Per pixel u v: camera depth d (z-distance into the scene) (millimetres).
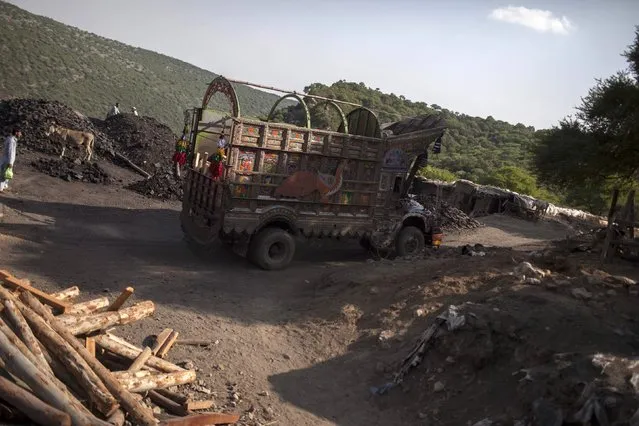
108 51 109312
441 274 10164
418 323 8430
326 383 7215
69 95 80750
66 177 18344
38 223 12812
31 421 4383
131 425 4895
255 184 11938
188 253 12578
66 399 4465
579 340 6762
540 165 17172
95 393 4746
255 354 7711
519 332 7023
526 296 8023
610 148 15367
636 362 6062
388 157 13508
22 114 22812
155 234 13961
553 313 7398
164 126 29578
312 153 12453
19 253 10297
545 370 6227
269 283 11281
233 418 5672
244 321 8914
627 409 5352
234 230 11805
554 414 5582
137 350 6188
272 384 6941
